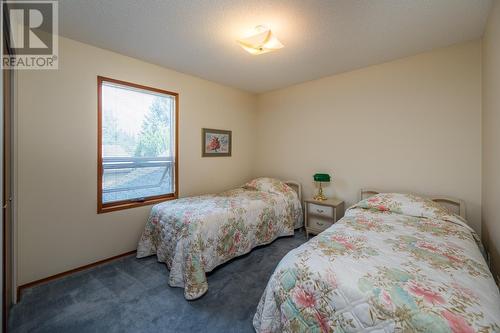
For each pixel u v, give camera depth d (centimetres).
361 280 115
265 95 432
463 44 239
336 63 292
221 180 388
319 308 119
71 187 231
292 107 391
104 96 259
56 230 223
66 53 225
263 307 148
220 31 216
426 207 225
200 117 352
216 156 378
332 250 148
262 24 203
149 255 271
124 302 188
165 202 289
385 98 291
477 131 234
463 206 238
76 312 176
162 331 158
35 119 208
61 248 226
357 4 175
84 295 197
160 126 311
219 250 235
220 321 168
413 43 239
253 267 246
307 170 374
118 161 272
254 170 446
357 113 315
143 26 207
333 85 338
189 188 341
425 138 264
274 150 419
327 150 349
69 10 183
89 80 241
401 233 180
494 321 89
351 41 234
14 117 183
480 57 231
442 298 100
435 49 254
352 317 108
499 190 163
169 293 201
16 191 190
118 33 219
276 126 416
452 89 246
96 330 159
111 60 256
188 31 216
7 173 166
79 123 235
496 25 164
